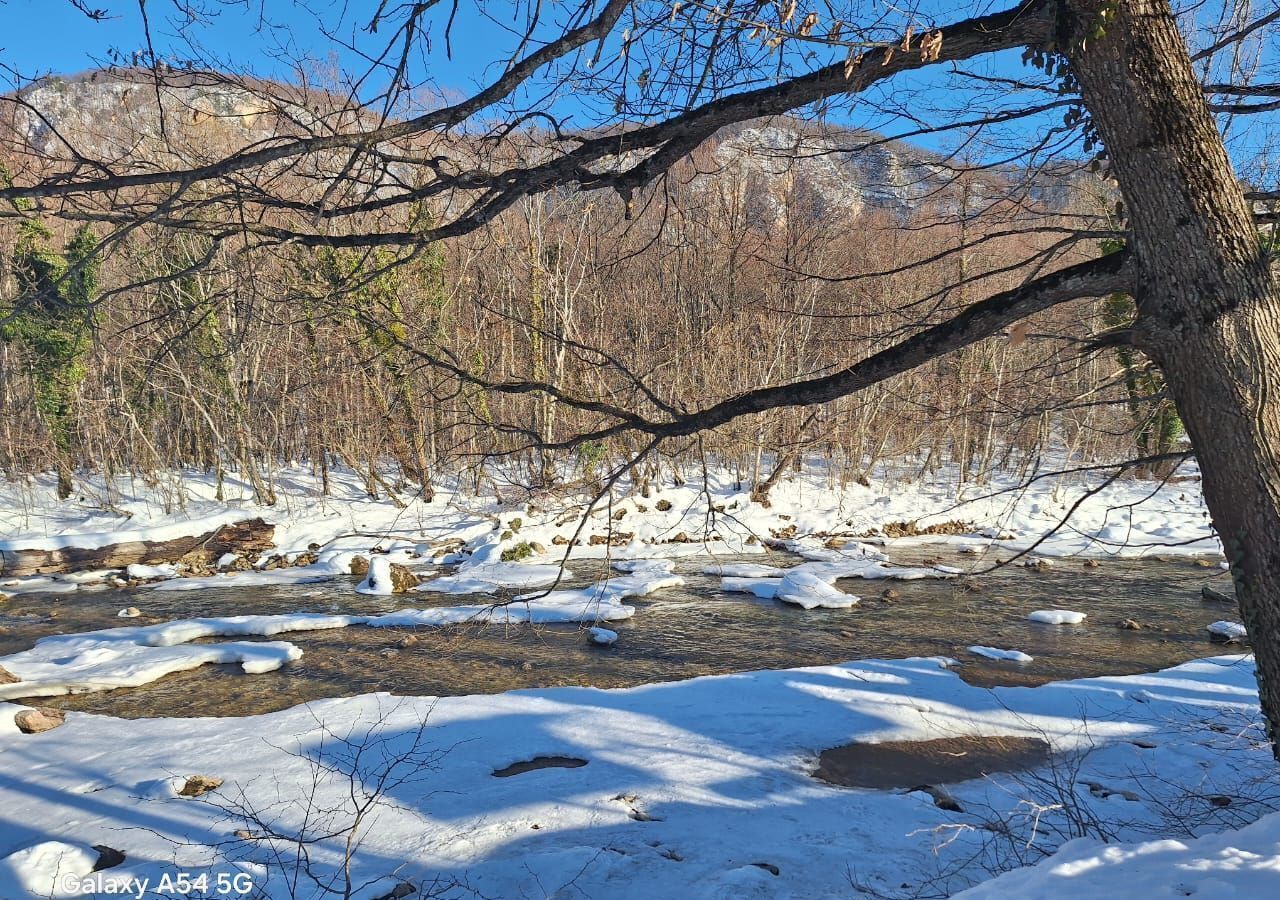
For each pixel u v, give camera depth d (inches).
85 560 775.7
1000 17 129.6
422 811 278.7
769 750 334.3
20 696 430.3
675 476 949.8
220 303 171.2
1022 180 192.9
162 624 572.7
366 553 797.2
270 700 426.3
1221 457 124.4
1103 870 114.0
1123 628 546.0
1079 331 250.5
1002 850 243.3
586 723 362.0
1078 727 359.9
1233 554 127.3
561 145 168.2
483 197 155.6
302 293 159.9
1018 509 939.3
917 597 644.1
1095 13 119.1
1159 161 122.0
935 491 1007.0
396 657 495.8
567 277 759.7
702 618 585.6
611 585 671.8
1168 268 123.8
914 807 281.0
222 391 946.1
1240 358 120.4
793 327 807.7
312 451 1024.9
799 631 550.0
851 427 960.9
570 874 235.5
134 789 301.9
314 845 255.8
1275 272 160.7
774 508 924.6
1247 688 401.1
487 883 232.5
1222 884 101.1
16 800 298.5
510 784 301.3
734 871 233.5
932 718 367.6
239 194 132.0
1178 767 311.1
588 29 122.0
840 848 249.4
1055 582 684.7
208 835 264.2
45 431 912.3
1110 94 124.1
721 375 725.9
